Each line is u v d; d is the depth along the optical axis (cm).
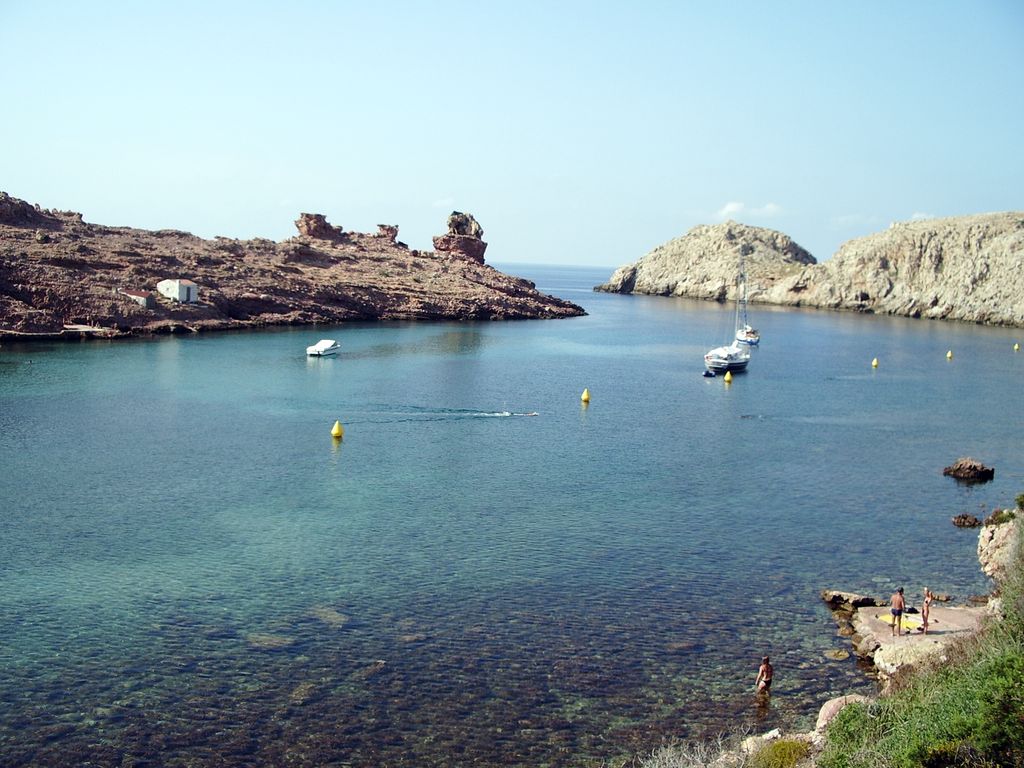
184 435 7406
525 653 3688
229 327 15488
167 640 3700
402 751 2997
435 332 17150
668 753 2900
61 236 17225
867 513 5706
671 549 4947
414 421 8375
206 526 5134
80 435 7231
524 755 2994
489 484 6200
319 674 3469
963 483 6531
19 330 12875
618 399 10100
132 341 13375
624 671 3569
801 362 14438
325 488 5994
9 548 4678
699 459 7106
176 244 19788
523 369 12431
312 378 10700
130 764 2878
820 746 2734
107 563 4522
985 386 11756
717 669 3609
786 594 4369
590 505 5741
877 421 9031
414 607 4094
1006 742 2277
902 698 2858
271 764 2903
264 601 4109
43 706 3189
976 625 3681
